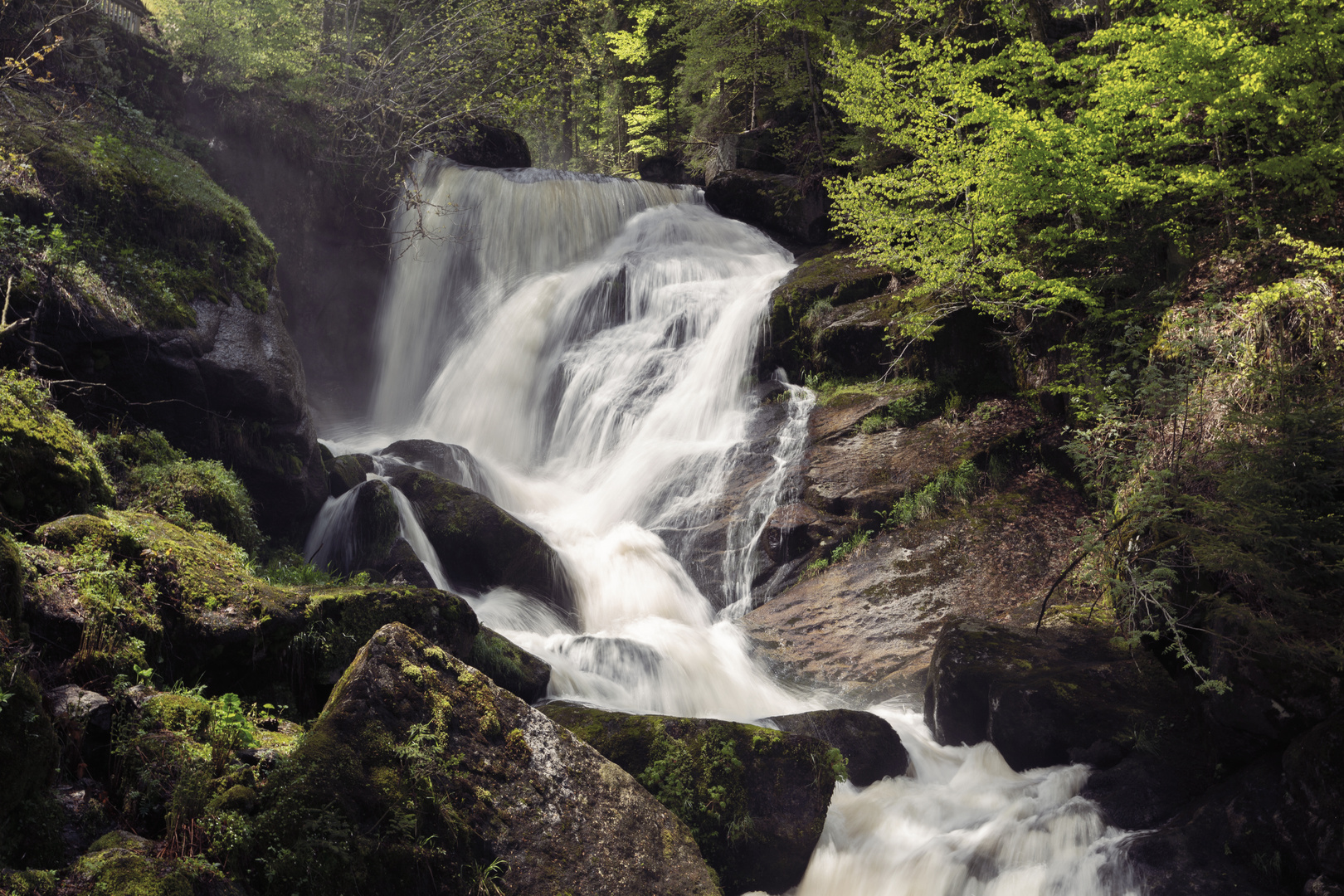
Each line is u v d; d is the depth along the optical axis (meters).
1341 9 9.44
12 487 5.88
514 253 18.89
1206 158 11.48
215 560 6.51
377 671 5.67
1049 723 7.61
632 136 34.38
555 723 6.55
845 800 7.34
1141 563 8.31
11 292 7.93
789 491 12.77
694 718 7.05
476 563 10.94
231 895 4.36
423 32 18.61
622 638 9.60
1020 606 9.98
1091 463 10.63
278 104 15.80
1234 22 10.32
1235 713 6.62
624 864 5.64
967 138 12.74
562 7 22.05
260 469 10.05
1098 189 10.85
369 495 10.48
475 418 16.58
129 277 9.27
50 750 4.27
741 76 23.84
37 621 5.14
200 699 5.33
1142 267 11.74
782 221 20.22
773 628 10.87
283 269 15.81
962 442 12.61
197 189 10.93
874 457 12.84
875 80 12.98
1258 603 7.07
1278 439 7.19
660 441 14.80
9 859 3.94
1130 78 10.75
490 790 5.59
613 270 17.39
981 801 7.28
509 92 20.44
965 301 13.28
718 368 15.45
